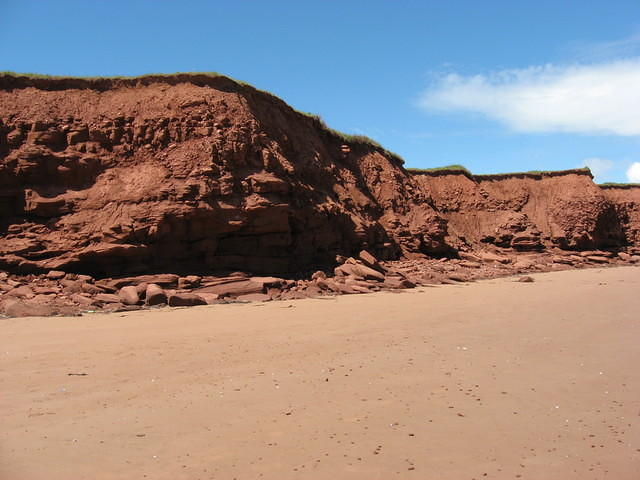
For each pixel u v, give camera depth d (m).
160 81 31.86
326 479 6.15
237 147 30.03
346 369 10.91
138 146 29.38
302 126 39.88
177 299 21.88
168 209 26.50
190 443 7.11
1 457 6.65
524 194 63.12
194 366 11.14
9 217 27.08
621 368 11.17
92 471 6.29
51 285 24.08
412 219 45.12
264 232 29.23
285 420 7.98
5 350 12.63
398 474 6.30
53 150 28.28
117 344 13.34
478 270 41.06
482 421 8.04
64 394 9.20
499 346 13.21
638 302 21.84
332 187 38.81
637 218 71.62
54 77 30.67
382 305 21.50
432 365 11.27
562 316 18.11
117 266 25.94
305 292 26.20
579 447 7.16
